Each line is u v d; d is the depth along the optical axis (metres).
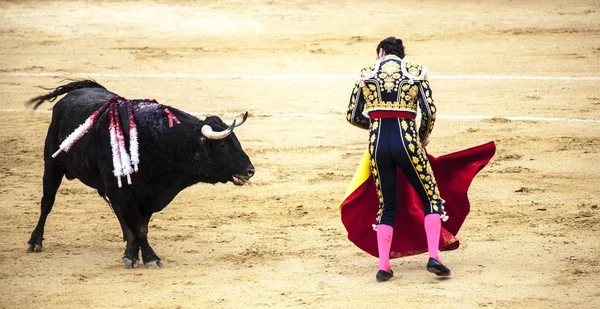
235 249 21.52
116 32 55.28
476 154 19.03
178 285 18.69
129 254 20.28
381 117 18.05
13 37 54.34
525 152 30.73
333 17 57.31
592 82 40.84
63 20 58.34
